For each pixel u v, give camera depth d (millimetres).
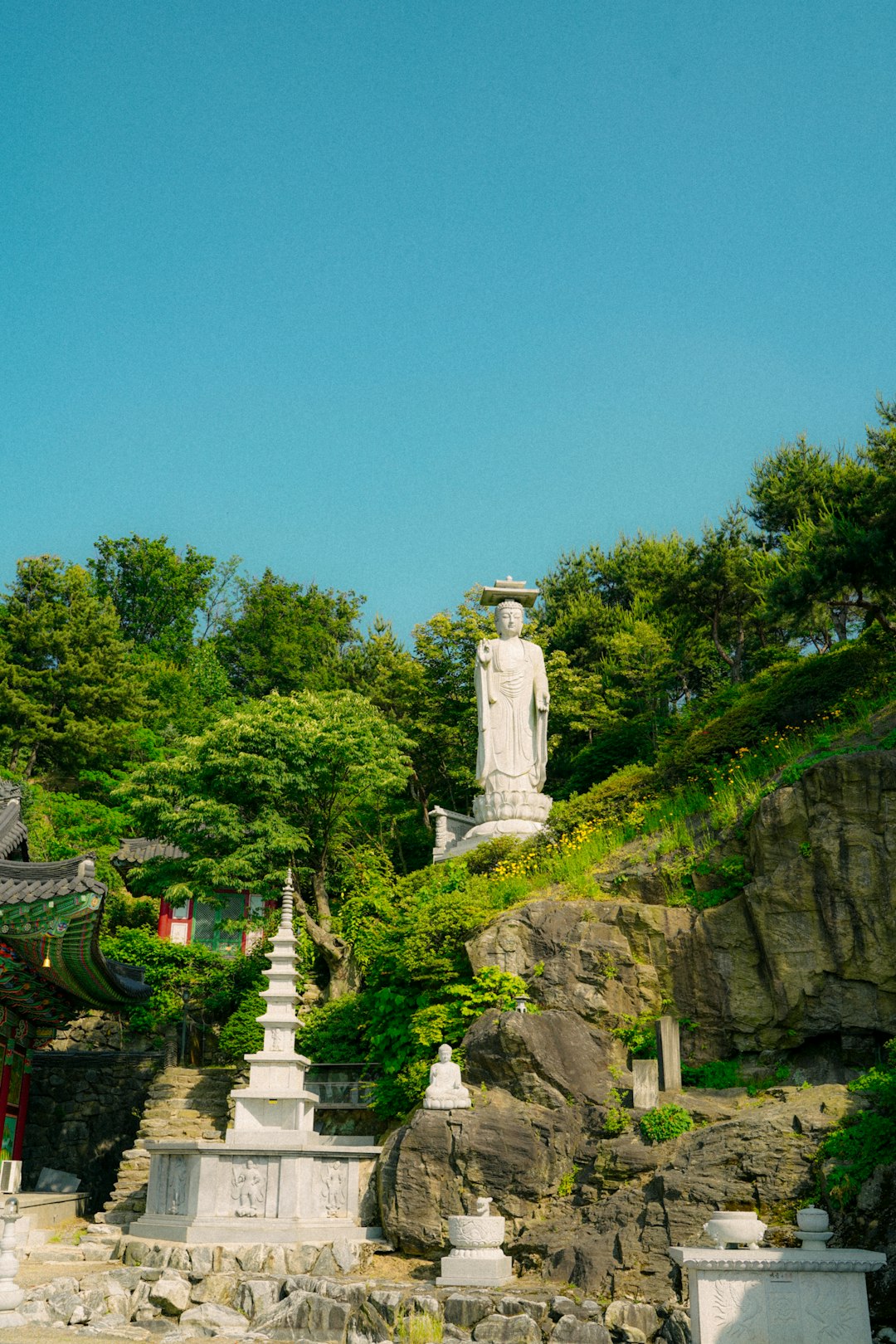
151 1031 30234
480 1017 19172
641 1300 14422
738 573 41719
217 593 72188
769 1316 12352
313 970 29094
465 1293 14898
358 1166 19203
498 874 24531
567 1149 17078
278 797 31766
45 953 20562
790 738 23844
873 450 35531
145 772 31891
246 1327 15531
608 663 46469
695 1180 15156
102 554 68375
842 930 18109
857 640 28594
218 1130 23719
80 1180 27172
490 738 31031
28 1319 15266
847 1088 15938
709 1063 18438
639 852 21609
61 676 48500
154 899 36750
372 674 51938
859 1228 13961
